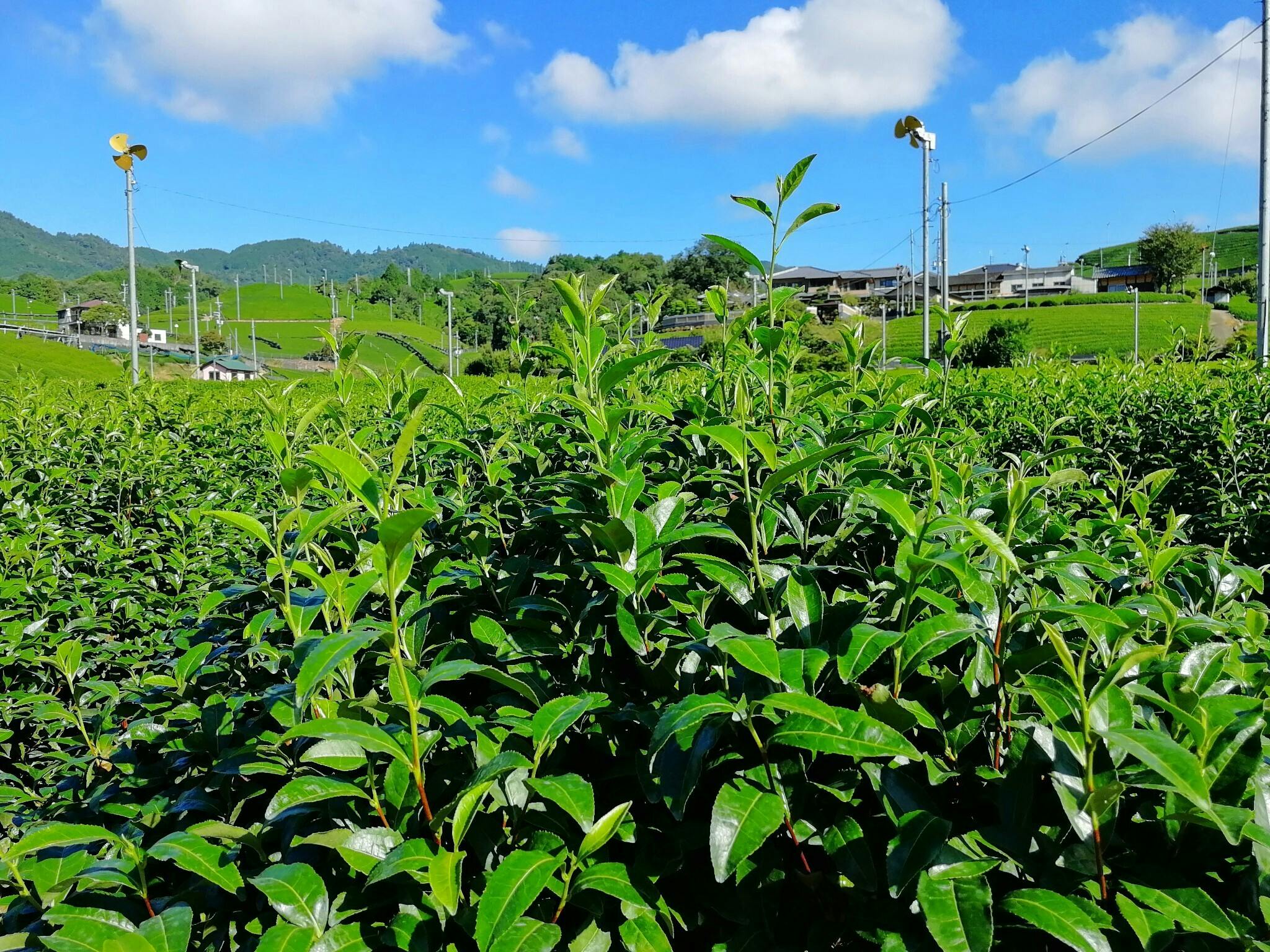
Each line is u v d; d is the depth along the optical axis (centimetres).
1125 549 260
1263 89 1642
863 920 158
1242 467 712
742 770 177
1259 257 1659
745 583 202
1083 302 11081
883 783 162
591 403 292
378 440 509
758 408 356
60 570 571
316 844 168
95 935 157
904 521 187
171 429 1002
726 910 172
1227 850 152
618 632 235
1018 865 155
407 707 172
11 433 829
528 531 284
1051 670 176
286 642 273
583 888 156
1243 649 206
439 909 153
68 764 359
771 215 290
